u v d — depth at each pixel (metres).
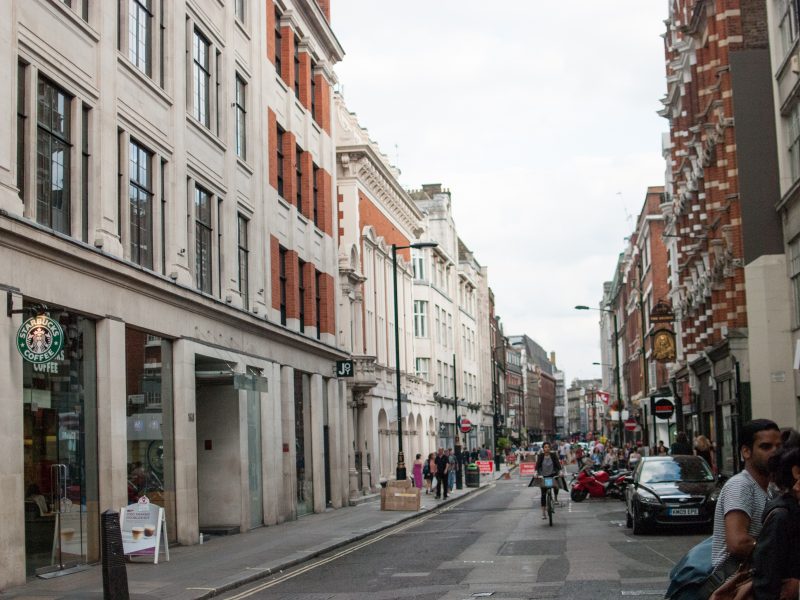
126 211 19.66
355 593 13.16
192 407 22.09
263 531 25.45
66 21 17.30
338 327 38.22
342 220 44.62
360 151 44.72
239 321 25.92
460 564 16.16
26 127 15.96
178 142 22.45
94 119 18.28
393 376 53.31
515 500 37.66
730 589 5.27
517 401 173.00
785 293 32.03
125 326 19.06
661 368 68.06
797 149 29.91
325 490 34.81
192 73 23.97
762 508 5.54
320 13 35.91
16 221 14.72
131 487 19.05
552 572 14.45
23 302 15.39
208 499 25.36
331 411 36.34
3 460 14.35
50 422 16.16
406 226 60.38
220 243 25.72
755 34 33.50
